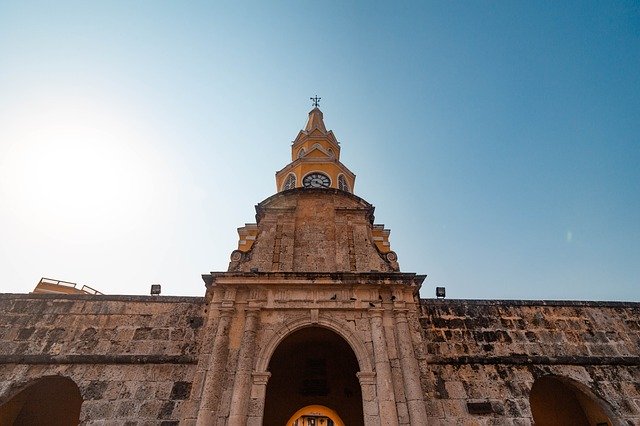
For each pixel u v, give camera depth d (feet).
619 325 46.88
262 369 37.32
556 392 50.21
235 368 37.60
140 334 43.50
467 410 38.19
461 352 42.96
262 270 45.29
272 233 49.44
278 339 39.52
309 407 55.16
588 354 43.78
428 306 46.91
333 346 52.01
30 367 40.24
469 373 41.11
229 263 46.29
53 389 48.60
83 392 38.52
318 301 41.93
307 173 76.89
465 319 46.01
